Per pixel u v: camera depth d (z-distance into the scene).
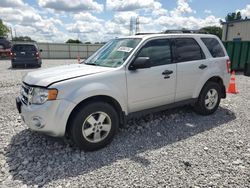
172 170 3.11
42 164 3.30
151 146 3.83
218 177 2.94
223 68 5.43
